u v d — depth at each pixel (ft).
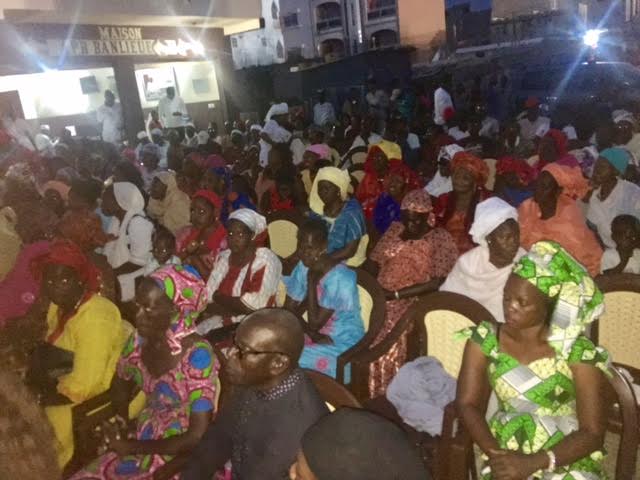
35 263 10.33
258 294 12.94
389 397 10.96
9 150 26.55
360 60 80.07
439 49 124.06
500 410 8.36
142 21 45.62
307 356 12.28
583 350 7.77
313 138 36.78
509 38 121.29
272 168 25.79
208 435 7.75
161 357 9.00
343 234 15.66
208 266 15.38
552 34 115.96
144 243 17.15
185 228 16.76
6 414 3.20
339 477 4.52
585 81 66.64
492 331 8.36
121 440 8.63
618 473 8.70
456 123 40.47
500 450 7.80
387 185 17.95
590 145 27.58
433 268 13.64
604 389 9.08
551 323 7.80
